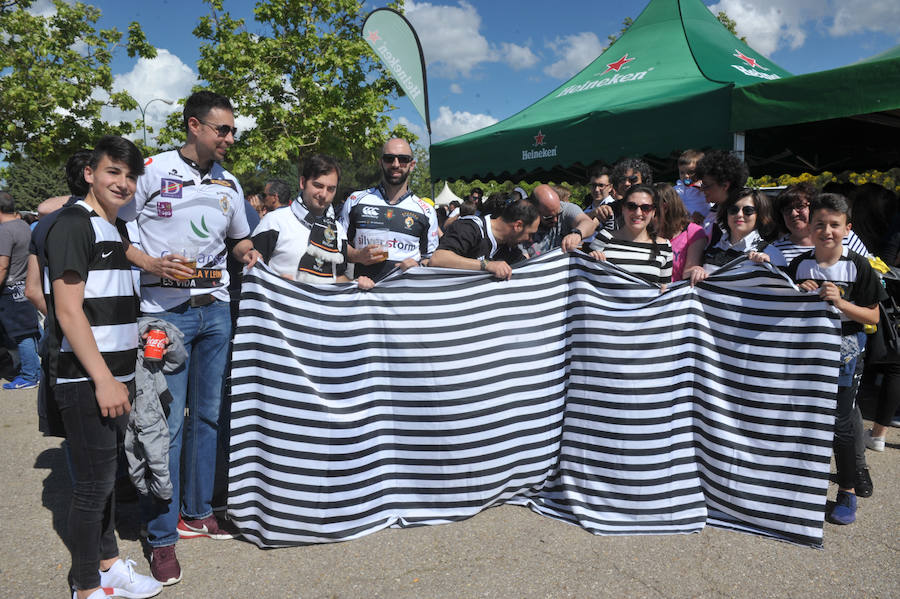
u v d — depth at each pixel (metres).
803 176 9.91
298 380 2.90
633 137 5.39
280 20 17.75
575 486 3.17
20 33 16.97
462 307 3.10
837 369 2.78
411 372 3.07
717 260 3.32
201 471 2.95
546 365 3.23
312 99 17.73
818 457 2.80
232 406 2.85
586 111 5.83
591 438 3.16
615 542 2.85
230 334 3.02
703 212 4.27
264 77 17.17
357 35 18.55
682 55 6.30
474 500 3.12
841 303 2.78
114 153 2.21
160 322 2.60
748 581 2.49
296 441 2.90
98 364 2.14
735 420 2.96
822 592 2.40
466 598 2.39
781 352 2.88
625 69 6.61
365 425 3.02
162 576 2.50
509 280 3.17
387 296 3.05
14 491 3.51
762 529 2.90
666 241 3.39
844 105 4.19
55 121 17.55
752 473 2.92
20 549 2.81
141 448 2.45
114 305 2.26
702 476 3.06
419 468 3.10
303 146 18.25
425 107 6.92
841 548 2.76
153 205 2.69
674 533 2.95
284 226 3.15
